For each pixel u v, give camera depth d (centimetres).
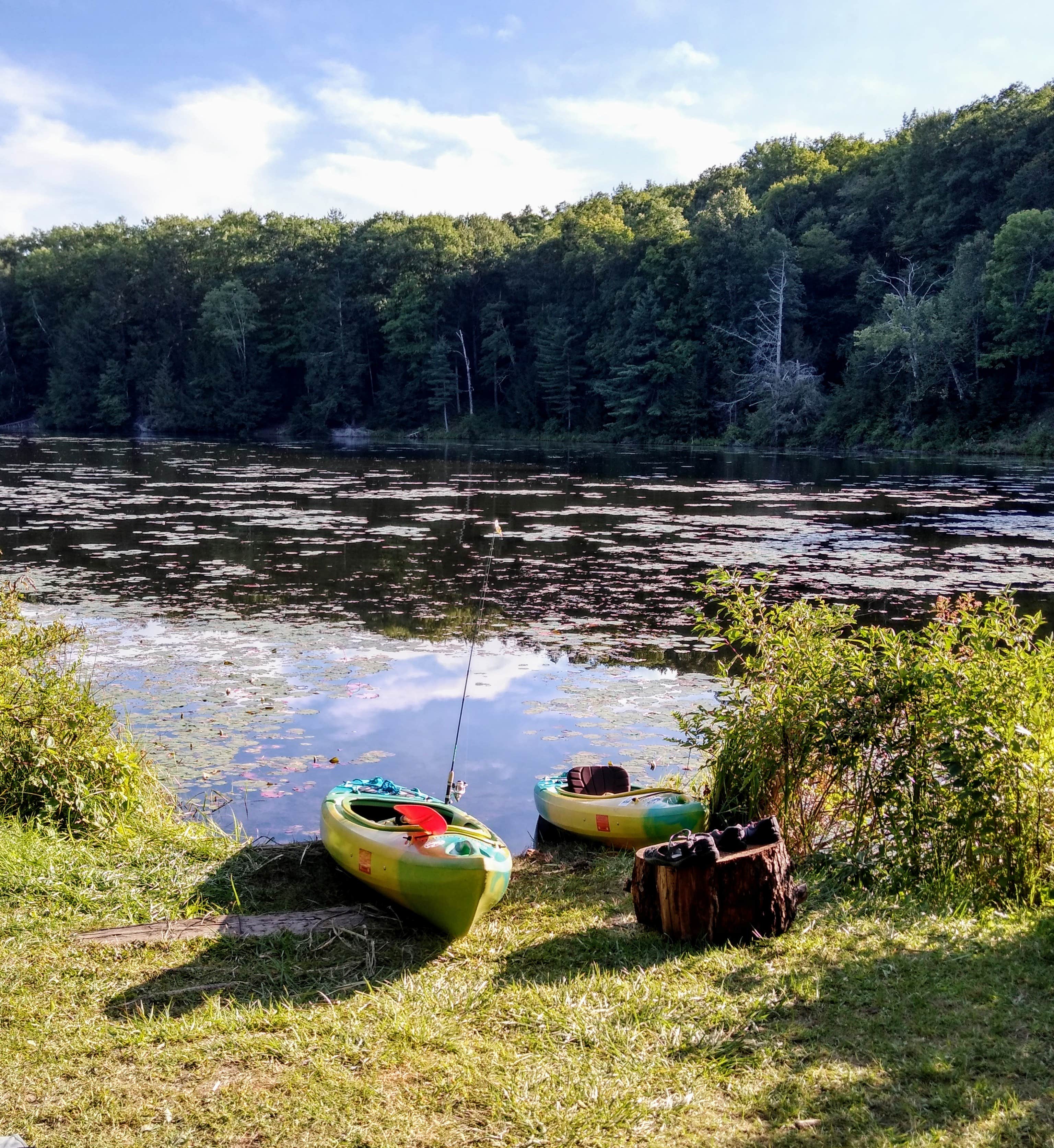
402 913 464
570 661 998
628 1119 295
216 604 1259
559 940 436
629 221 6462
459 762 715
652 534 1906
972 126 4497
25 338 7438
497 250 6231
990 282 4006
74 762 579
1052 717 502
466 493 2770
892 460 3972
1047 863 473
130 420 6794
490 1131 292
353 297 6259
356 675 938
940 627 597
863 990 370
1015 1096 297
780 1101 300
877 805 514
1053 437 3847
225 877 506
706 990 374
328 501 2523
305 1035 348
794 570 1488
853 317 5197
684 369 5134
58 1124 297
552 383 5666
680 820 566
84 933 434
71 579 1407
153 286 6712
